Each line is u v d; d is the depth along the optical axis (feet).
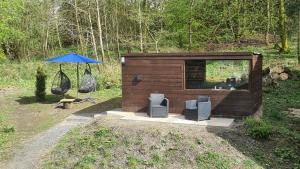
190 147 33.22
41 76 61.72
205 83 44.11
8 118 50.39
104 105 55.16
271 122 41.52
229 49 112.27
